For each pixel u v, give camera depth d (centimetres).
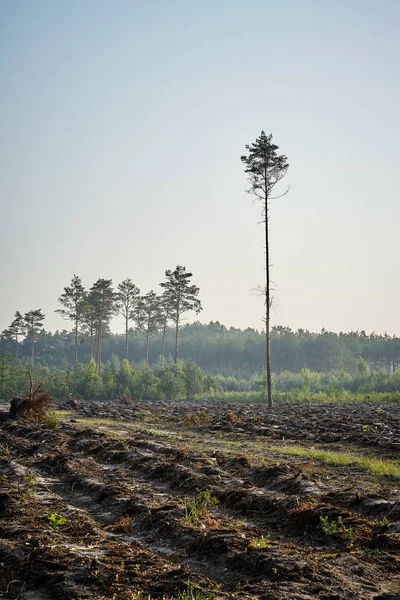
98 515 1279
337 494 1295
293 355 14838
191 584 811
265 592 783
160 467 1661
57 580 832
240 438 2606
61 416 3916
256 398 7344
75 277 9756
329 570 862
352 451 2178
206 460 1783
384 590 817
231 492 1354
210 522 1136
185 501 1292
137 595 781
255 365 15312
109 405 5209
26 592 820
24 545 973
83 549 959
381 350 16025
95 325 10038
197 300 8788
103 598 776
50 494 1407
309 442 2461
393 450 2162
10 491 1363
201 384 8756
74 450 2127
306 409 4550
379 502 1203
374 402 5947
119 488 1417
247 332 19750
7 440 2327
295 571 850
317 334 15938
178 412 4266
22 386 7344
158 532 1110
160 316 10175
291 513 1154
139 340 16100
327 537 1053
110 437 2342
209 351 15650
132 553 949
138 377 8325
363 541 1014
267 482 1527
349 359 14925
